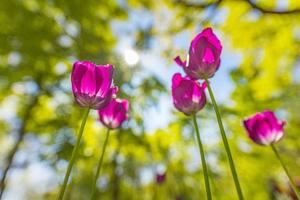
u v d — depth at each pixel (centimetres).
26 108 548
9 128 584
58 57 502
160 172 506
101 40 532
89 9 493
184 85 115
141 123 539
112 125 135
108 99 107
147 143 539
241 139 493
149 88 552
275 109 451
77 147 94
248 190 514
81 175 584
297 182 252
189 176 560
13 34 470
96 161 553
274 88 444
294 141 487
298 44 404
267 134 155
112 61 549
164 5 429
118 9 504
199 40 110
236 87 455
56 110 545
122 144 542
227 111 468
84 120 101
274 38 407
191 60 109
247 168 511
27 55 484
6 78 494
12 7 463
